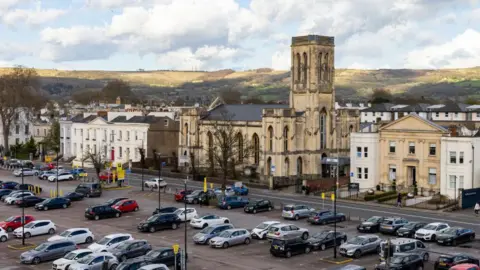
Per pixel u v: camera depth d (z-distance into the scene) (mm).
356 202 110125
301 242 69562
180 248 66312
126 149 170250
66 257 63406
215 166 148375
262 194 120625
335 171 135000
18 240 79125
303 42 140750
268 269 63125
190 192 110500
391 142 120750
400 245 63625
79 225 88062
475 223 89625
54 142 197125
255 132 144000
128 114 174375
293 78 143125
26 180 140250
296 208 92500
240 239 74500
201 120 154500
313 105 140250
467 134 112875
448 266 59469
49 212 99500
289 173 137375
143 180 132125
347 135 147875
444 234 74625
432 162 115000
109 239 69812
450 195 111000
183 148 157500
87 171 159625
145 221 83438
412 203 106875
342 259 67062
